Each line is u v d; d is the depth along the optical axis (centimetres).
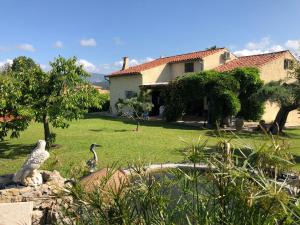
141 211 292
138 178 345
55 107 1308
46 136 1395
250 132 1948
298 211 208
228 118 2256
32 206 564
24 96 1311
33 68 1364
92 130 2019
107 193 298
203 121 2572
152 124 2372
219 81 2202
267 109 2631
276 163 245
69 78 1358
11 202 603
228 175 241
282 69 2695
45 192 642
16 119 1293
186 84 2389
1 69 3195
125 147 1414
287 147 257
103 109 3662
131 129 2070
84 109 1423
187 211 289
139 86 3025
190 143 295
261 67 2558
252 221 225
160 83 3009
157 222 279
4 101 1209
